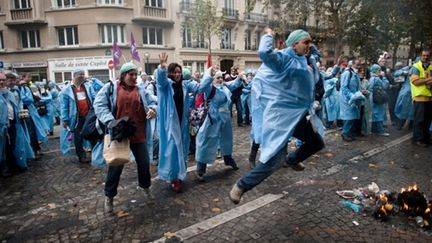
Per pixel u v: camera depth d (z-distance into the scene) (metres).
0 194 5.32
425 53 7.38
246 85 11.62
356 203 4.39
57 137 10.70
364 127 8.64
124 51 27.12
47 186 5.62
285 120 3.70
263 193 4.88
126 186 5.40
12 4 27.72
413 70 7.48
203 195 4.93
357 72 8.36
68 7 26.97
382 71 9.54
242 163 6.55
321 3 24.41
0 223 4.25
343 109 8.13
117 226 4.04
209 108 5.55
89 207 4.64
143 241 3.67
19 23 27.31
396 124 10.08
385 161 6.38
